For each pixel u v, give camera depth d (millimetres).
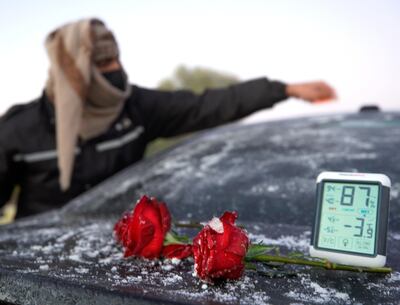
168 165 1423
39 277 604
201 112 2064
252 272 642
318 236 692
